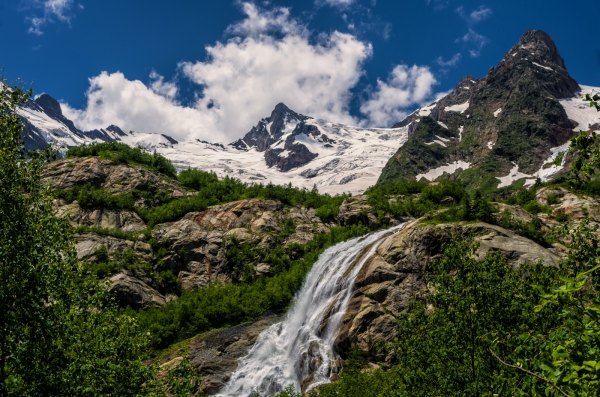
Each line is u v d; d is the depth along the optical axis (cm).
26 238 1922
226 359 5294
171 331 5947
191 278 7412
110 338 2314
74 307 2198
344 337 4784
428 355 2142
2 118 1992
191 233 8019
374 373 3844
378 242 6053
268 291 6638
